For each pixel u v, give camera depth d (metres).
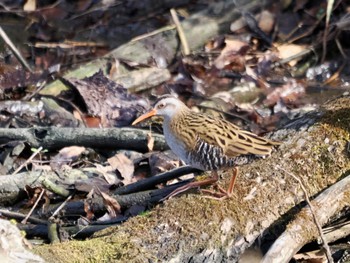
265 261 9.09
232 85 15.27
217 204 9.59
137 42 15.77
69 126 13.69
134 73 15.12
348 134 10.51
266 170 10.12
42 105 13.99
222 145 9.76
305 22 16.69
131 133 12.55
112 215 10.86
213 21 16.33
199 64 15.66
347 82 15.55
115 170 12.05
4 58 15.30
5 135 12.55
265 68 15.80
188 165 11.14
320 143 10.45
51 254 8.81
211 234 9.38
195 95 14.98
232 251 9.48
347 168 10.35
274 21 16.66
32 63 15.64
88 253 9.02
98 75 14.62
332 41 16.30
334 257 9.88
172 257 9.19
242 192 9.81
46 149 12.52
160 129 13.48
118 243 9.15
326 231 9.98
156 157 12.23
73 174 11.71
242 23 16.50
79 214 11.06
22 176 11.48
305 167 10.23
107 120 13.87
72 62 15.66
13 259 8.38
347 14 16.62
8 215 10.73
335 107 10.87
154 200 10.79
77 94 14.31
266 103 14.84
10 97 14.56
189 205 9.57
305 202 9.98
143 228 9.34
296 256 9.80
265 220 9.70
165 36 15.95
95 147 12.61
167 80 15.20
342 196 9.83
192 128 9.95
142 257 9.07
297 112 14.44
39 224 10.62
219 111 14.53
